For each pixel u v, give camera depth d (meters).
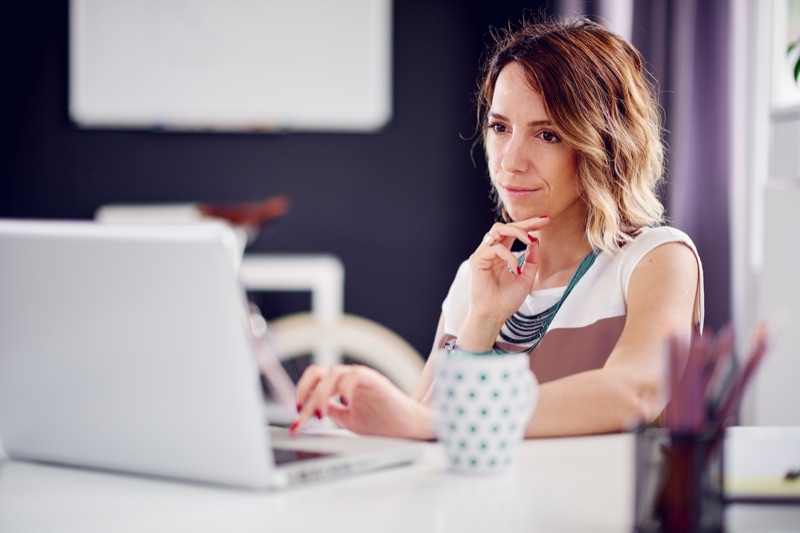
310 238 4.61
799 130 2.44
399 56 4.56
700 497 0.85
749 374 0.86
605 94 1.62
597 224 1.64
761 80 2.85
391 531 0.89
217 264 0.97
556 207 1.65
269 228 4.57
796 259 2.41
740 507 0.95
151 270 1.01
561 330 1.65
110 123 4.55
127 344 1.05
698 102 2.79
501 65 1.69
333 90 4.56
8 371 1.17
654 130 1.71
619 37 1.68
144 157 4.57
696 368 0.85
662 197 2.78
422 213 4.61
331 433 1.30
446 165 4.59
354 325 3.77
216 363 1.01
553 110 1.60
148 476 1.13
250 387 1.01
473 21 4.55
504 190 1.67
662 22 2.86
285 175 4.59
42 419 1.17
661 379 1.40
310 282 4.05
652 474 0.86
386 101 4.55
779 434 1.30
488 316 1.65
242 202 4.59
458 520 0.92
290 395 3.68
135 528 0.92
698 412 0.85
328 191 4.59
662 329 1.50
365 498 1.01
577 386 1.33
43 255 1.08
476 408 1.09
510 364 1.10
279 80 4.55
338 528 0.90
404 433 1.27
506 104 1.63
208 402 1.03
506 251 1.63
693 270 1.61
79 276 1.06
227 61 4.54
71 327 1.09
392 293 4.62
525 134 1.63
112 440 1.12
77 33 4.51
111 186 4.57
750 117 2.85
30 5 4.51
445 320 1.84
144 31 4.52
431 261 4.62
